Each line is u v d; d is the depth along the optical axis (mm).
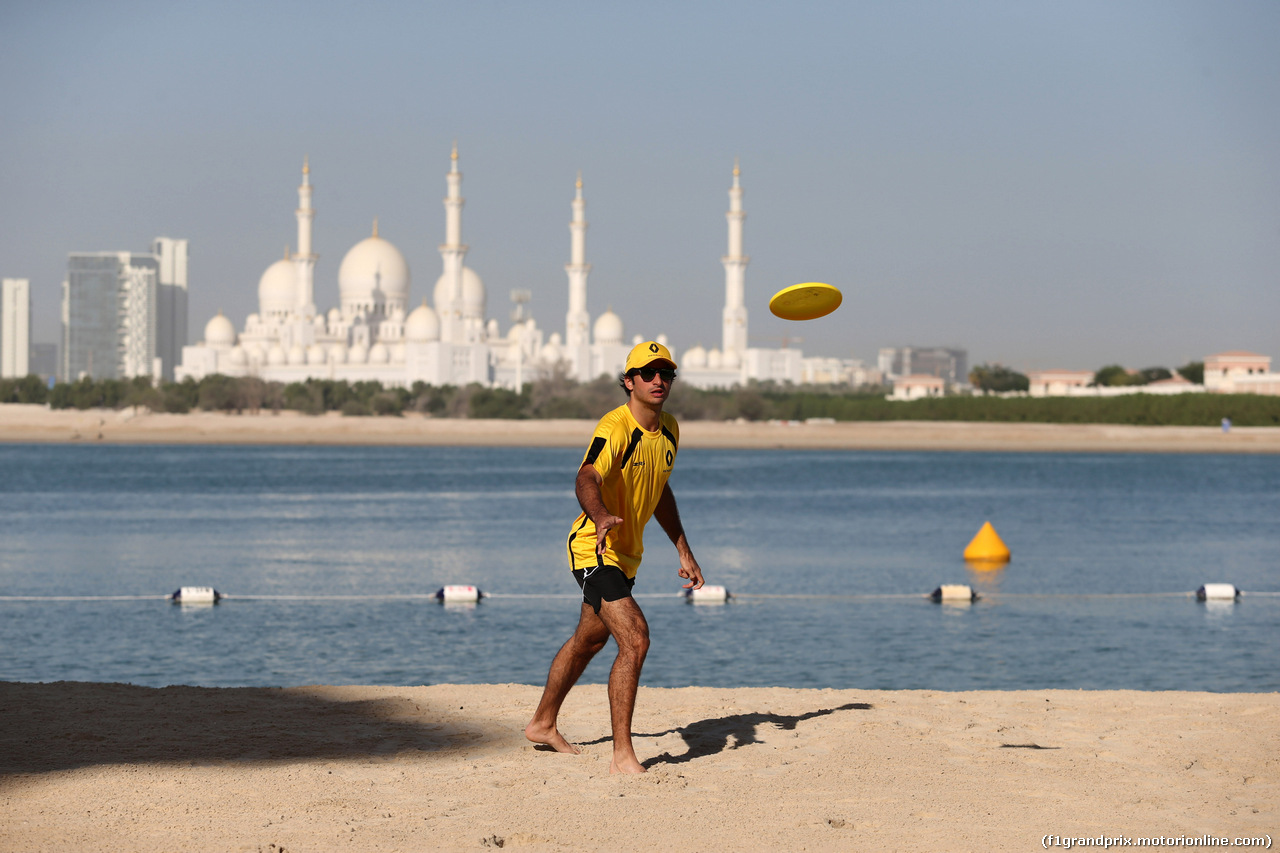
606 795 7852
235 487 71688
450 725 10031
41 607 24500
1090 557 34875
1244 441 139250
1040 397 166125
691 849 6762
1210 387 184000
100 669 17938
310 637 20766
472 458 117875
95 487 71375
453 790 7965
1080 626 22172
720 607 24625
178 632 21328
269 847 6719
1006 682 17094
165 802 7613
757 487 73875
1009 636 21047
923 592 27234
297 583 28672
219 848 6715
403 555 35094
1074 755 9055
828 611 24047
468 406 173500
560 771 8484
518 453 131125
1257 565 32812
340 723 10078
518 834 6965
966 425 162125
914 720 10336
